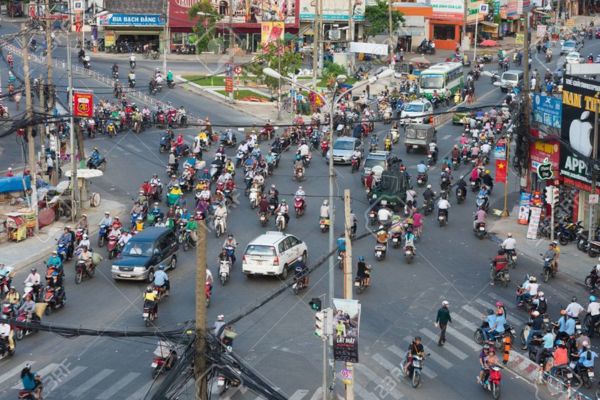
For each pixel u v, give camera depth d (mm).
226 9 117125
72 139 55531
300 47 118562
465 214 58000
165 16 117375
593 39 151125
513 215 58469
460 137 79938
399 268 47219
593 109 51594
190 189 61656
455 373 34938
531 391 33781
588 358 34562
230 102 91812
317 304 30453
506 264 44938
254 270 44375
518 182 66438
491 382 32875
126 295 42875
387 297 42875
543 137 56406
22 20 133500
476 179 63406
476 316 40906
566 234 52375
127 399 31828
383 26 130750
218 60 113625
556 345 36438
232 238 46719
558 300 43656
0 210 56281
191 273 46344
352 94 97312
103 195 60969
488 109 88312
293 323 39406
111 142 74625
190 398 32125
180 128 79750
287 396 32000
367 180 60625
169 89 96250
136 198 60500
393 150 75500
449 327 39469
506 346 35938
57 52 113312
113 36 119812
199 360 23156
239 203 59219
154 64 110500
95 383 33219
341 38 126875
